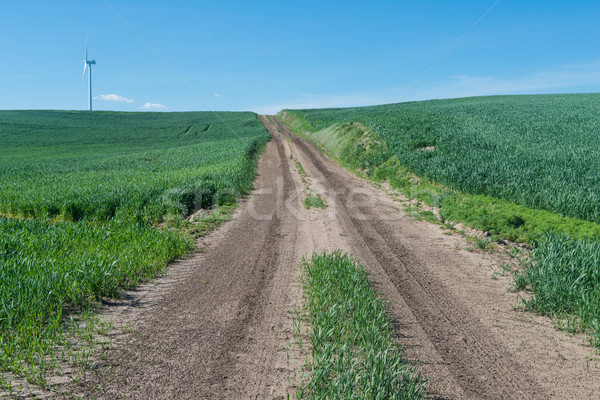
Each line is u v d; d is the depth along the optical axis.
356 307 5.86
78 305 5.98
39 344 4.57
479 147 23.09
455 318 6.00
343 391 3.81
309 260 8.69
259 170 25.59
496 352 5.03
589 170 16.56
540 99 69.88
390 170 22.50
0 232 8.66
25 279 5.89
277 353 4.84
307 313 6.00
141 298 6.49
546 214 11.66
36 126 77.06
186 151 40.75
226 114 115.44
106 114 105.31
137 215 12.42
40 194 14.51
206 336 5.22
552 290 6.31
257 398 3.92
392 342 5.10
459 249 9.86
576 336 5.54
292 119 85.44
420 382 3.93
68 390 3.86
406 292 6.98
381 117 39.66
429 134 27.52
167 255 8.56
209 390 4.03
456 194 15.28
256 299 6.56
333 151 35.34
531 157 19.45
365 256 9.08
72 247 8.19
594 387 4.30
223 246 9.91
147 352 4.73
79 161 38.69
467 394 4.10
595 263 6.73
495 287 7.38
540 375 4.53
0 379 3.89
